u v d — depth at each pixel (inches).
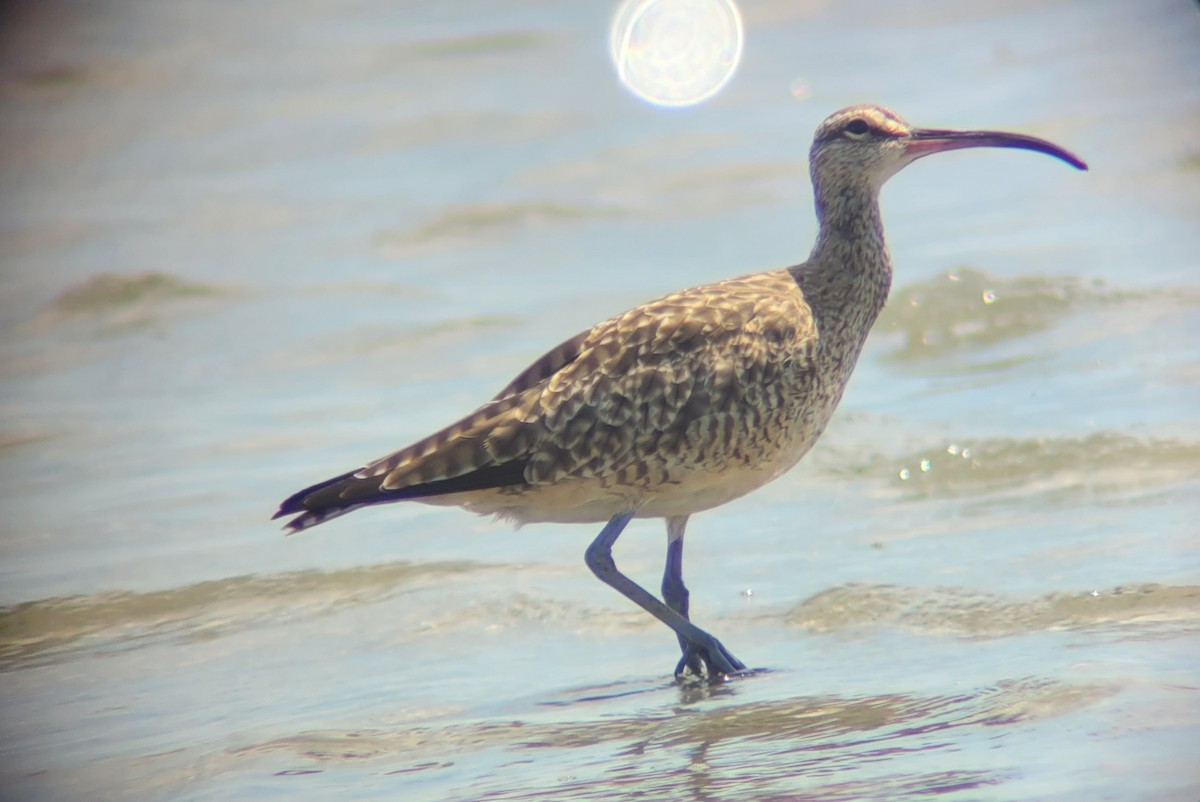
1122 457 512.1
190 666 435.2
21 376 752.3
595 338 422.3
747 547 491.2
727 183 943.7
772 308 426.9
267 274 865.5
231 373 728.3
